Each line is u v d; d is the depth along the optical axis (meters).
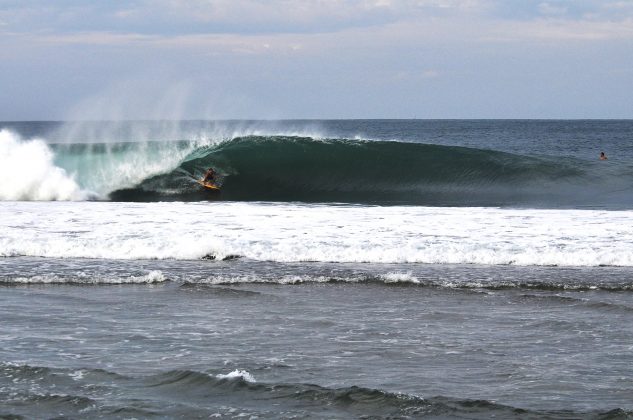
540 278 36.78
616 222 52.53
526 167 87.50
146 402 20.88
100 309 31.02
